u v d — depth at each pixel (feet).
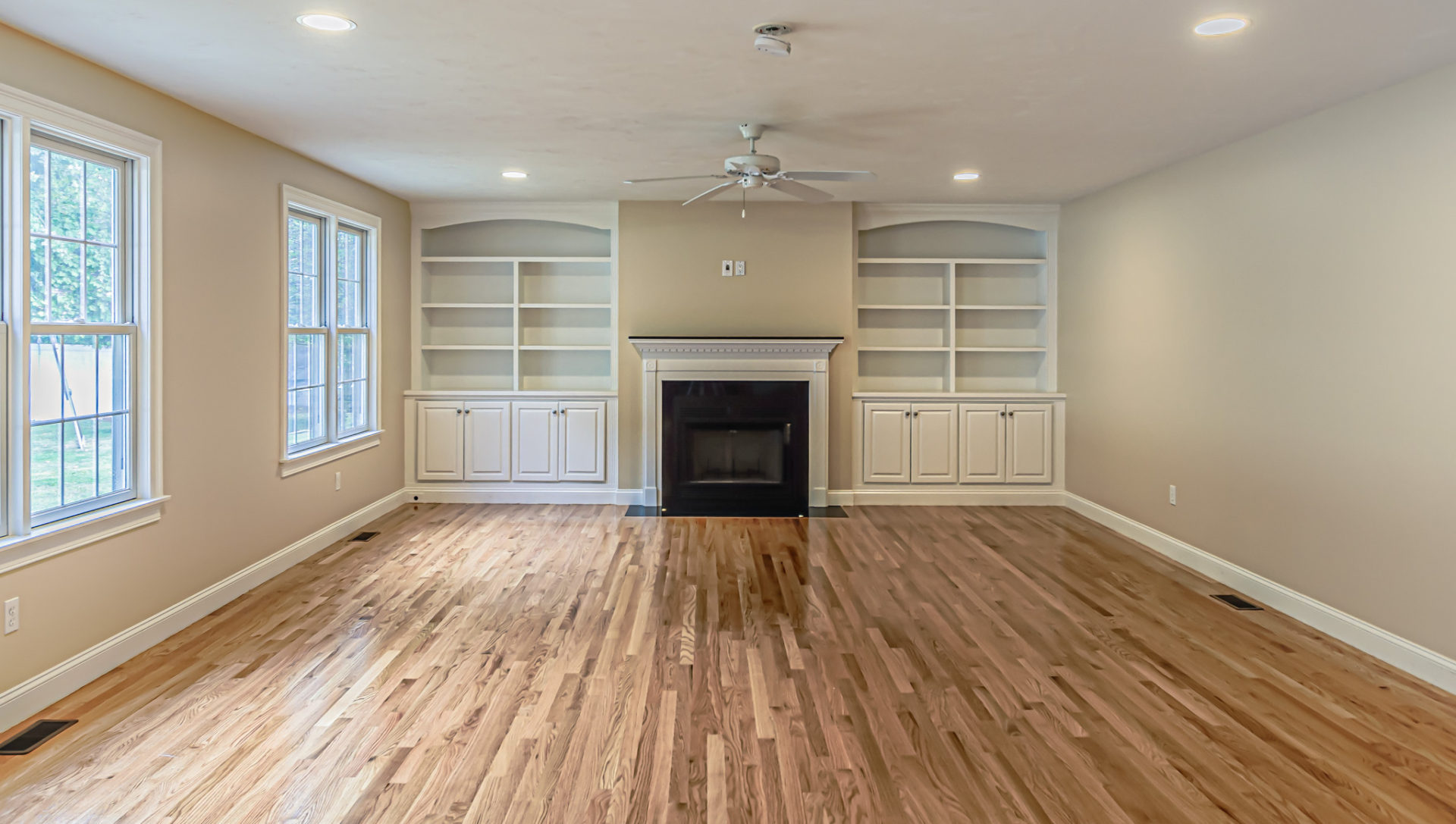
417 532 19.24
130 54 10.34
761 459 22.09
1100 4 8.78
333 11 9.02
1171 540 17.28
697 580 15.61
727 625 13.09
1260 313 14.40
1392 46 10.05
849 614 13.67
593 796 8.13
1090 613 13.76
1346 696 10.54
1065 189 20.01
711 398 21.90
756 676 11.09
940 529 19.88
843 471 22.58
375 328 20.27
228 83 11.59
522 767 8.66
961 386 23.88
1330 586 12.81
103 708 9.93
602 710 10.03
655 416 21.98
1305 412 13.33
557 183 19.54
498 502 22.70
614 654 11.85
